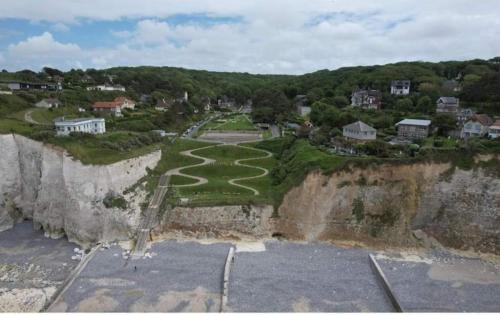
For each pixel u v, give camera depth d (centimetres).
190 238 5288
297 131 9525
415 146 6431
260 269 4466
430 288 4100
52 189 5653
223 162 7919
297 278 4281
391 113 9831
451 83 12244
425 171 5434
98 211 5366
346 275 4384
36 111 8631
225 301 3753
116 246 5044
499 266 4638
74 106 10144
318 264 4634
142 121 10006
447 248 5084
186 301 3847
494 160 5225
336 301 3862
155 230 5306
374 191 5431
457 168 5341
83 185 5388
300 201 5512
